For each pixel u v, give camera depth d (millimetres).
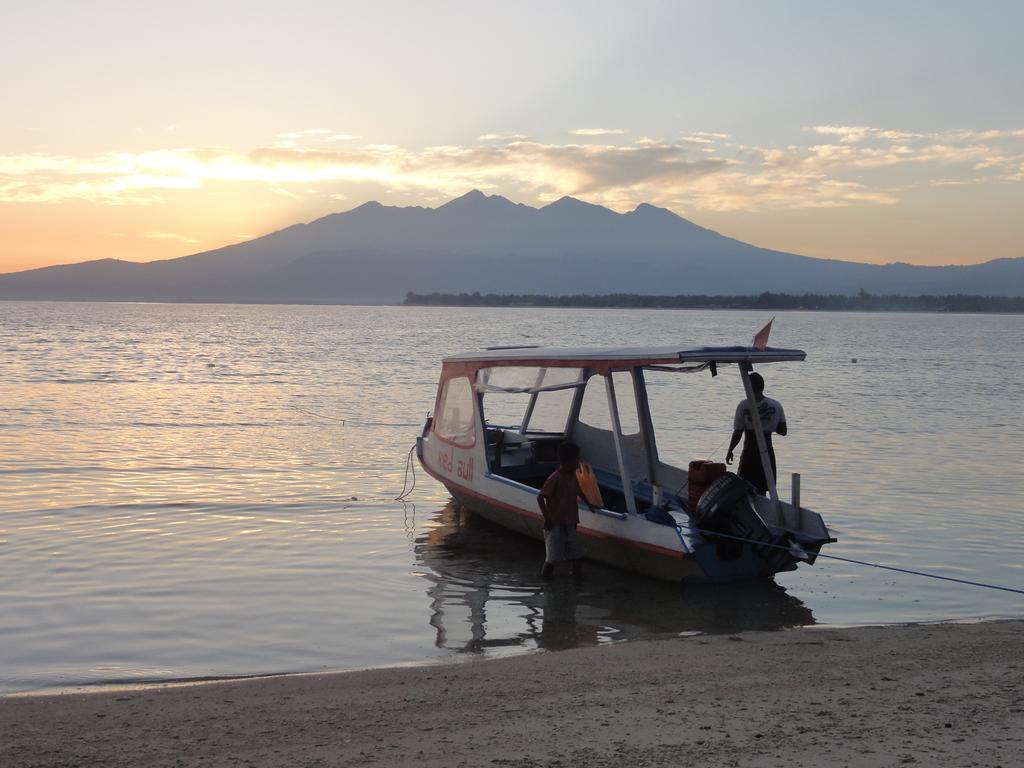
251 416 27344
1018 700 6535
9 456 19422
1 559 11562
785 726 6008
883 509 14938
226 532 13258
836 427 25750
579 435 14680
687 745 5672
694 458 19500
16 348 62500
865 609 10031
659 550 10922
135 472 17828
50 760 5668
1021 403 32844
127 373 42938
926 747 5566
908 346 84062
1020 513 14648
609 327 127312
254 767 5477
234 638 8859
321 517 14414
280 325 129125
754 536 10930
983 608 9992
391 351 64875
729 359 10891
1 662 8133
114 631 9016
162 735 6070
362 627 9281
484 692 6902
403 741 5855
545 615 9820
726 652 8031
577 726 6074
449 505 15555
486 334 97750
